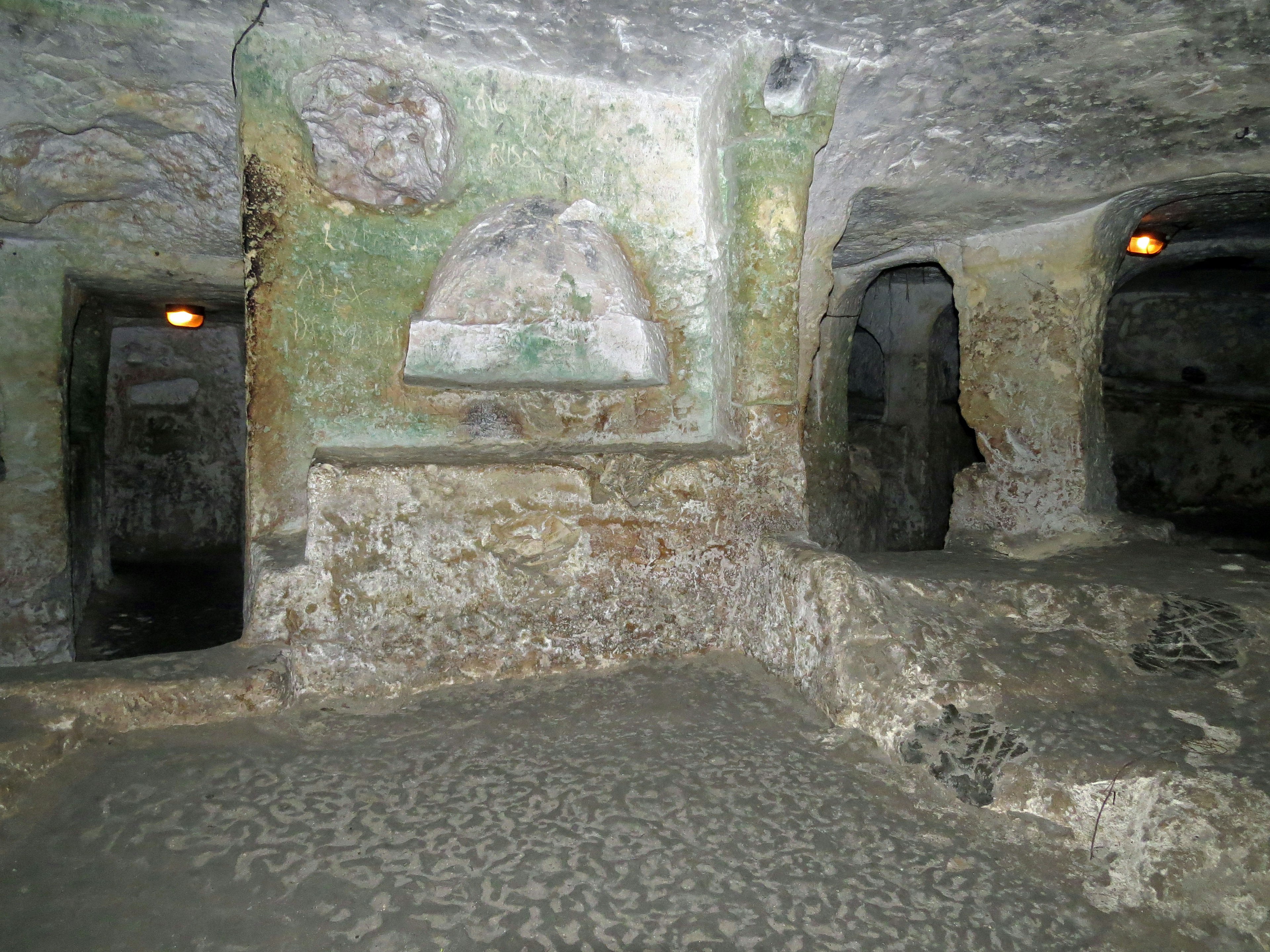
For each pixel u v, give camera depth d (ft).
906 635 7.06
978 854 5.26
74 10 7.16
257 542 7.74
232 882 4.85
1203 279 18.28
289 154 7.66
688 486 8.15
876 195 10.27
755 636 8.18
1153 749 5.80
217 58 7.72
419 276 8.22
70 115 8.30
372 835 5.32
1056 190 9.95
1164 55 7.55
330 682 7.18
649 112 8.84
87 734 6.28
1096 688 6.65
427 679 7.42
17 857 5.03
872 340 21.20
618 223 8.85
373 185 7.86
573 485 7.79
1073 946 4.49
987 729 6.23
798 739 6.63
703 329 9.14
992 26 7.35
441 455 7.97
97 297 12.94
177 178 9.40
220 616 14.97
